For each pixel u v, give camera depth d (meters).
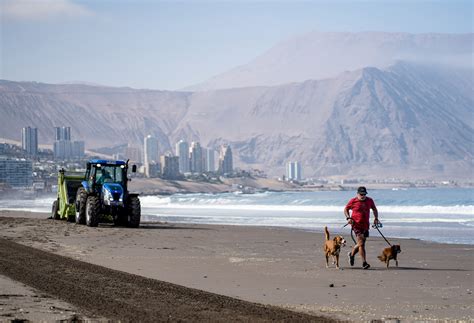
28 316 11.54
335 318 12.18
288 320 11.63
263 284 16.44
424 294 14.96
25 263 18.88
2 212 62.06
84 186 37.38
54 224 37.62
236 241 28.39
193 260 21.44
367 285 16.27
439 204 78.94
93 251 24.06
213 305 12.84
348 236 30.88
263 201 97.56
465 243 28.34
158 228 35.97
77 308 12.27
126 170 36.97
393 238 30.55
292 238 29.95
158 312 12.04
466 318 12.31
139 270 19.03
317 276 17.80
